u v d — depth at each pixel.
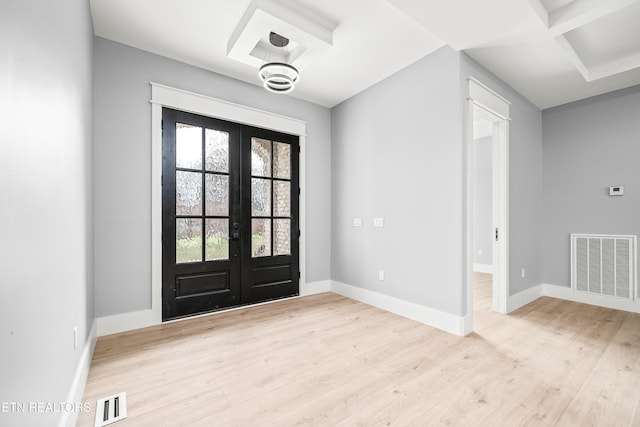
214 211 3.20
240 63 3.01
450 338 2.49
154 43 2.67
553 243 3.87
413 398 1.67
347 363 2.07
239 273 3.37
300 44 2.51
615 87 3.32
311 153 4.01
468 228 2.62
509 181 3.27
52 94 1.14
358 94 3.70
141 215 2.73
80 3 1.72
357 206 3.71
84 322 1.83
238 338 2.49
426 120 2.87
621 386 1.79
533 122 3.80
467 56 2.65
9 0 0.77
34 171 0.96
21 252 0.85
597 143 3.53
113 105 2.61
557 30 2.27
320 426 1.45
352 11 2.26
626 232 3.31
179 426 1.45
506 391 1.74
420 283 2.90
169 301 2.89
